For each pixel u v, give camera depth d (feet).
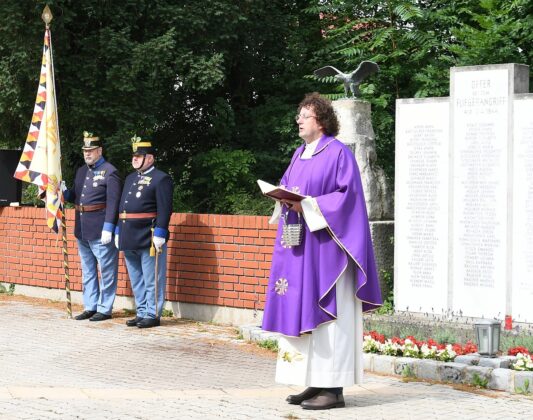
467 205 32.96
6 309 40.78
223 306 36.68
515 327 31.09
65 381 25.77
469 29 50.37
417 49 54.29
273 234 34.96
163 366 28.32
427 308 33.91
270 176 57.16
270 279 22.70
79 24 50.67
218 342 32.58
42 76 39.22
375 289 22.48
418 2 56.03
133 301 40.16
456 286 33.17
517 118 31.81
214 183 54.60
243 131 57.93
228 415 21.06
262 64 59.06
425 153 34.06
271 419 20.76
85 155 38.24
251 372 27.45
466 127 32.99
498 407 22.75
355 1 56.59
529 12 51.80
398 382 25.99
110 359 29.45
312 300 21.90
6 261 46.21
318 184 22.39
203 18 51.47
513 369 25.93
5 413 20.98
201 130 60.29
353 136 36.24
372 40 54.44
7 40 48.03
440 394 24.27
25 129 53.57
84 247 38.50
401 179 34.58
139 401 22.52
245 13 53.72
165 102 54.90
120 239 36.42
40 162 38.86
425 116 34.06
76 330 35.19
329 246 22.06
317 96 22.98
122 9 50.11
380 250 35.58
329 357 21.99
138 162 36.47
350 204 22.11
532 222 31.48
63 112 50.90
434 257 33.81
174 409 21.61
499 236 32.22
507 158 32.04
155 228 35.81
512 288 31.89
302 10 57.11
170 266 38.40
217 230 36.73
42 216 44.06
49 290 44.04
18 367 27.94
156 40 48.34
